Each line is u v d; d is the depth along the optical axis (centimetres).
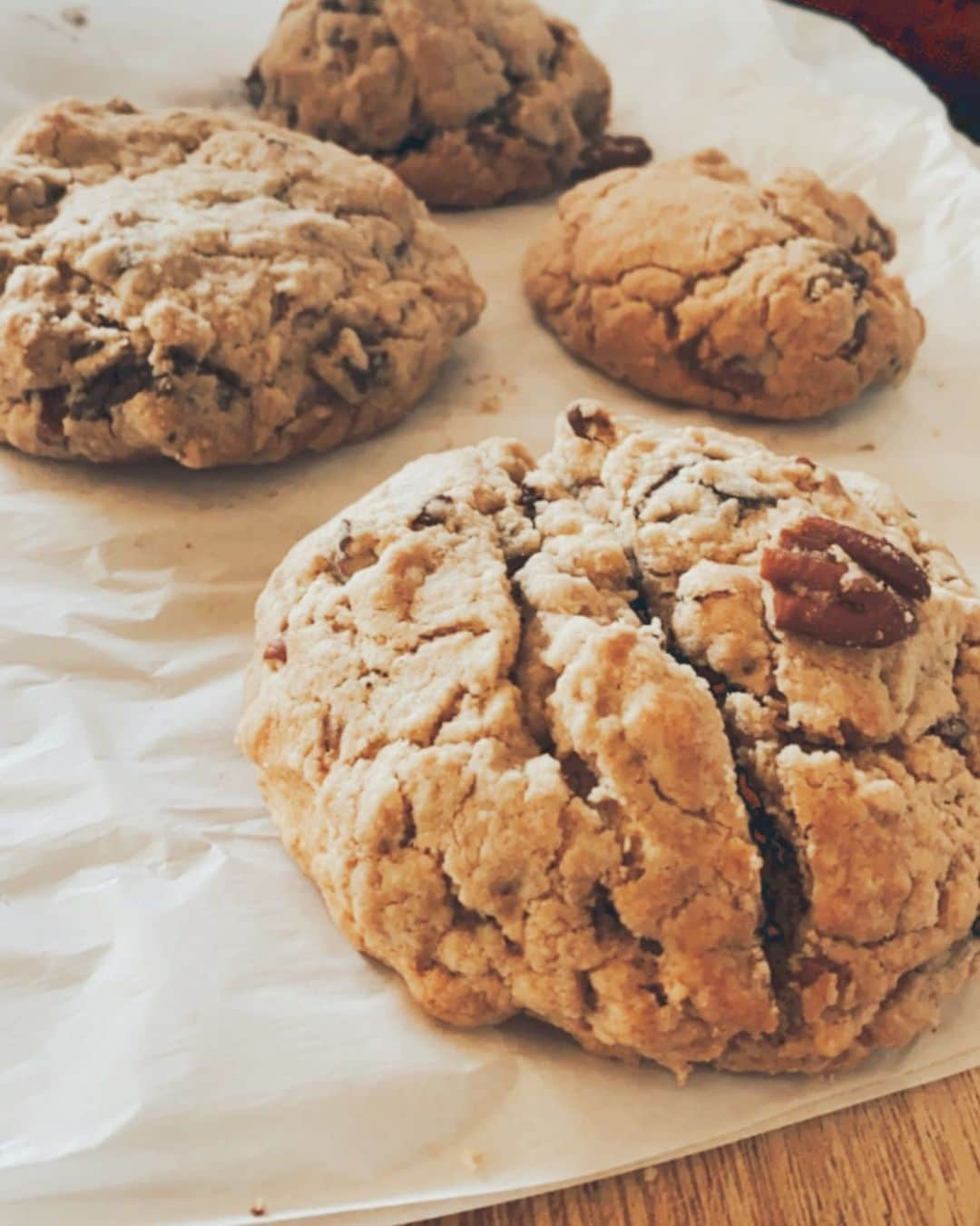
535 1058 18
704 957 17
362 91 31
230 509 25
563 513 20
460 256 28
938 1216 17
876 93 35
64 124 26
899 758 18
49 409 24
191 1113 17
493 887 17
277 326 24
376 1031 18
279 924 19
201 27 33
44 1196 16
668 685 18
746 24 36
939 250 31
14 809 20
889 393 28
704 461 21
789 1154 17
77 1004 18
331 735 19
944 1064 18
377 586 19
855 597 18
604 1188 17
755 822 18
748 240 27
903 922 18
